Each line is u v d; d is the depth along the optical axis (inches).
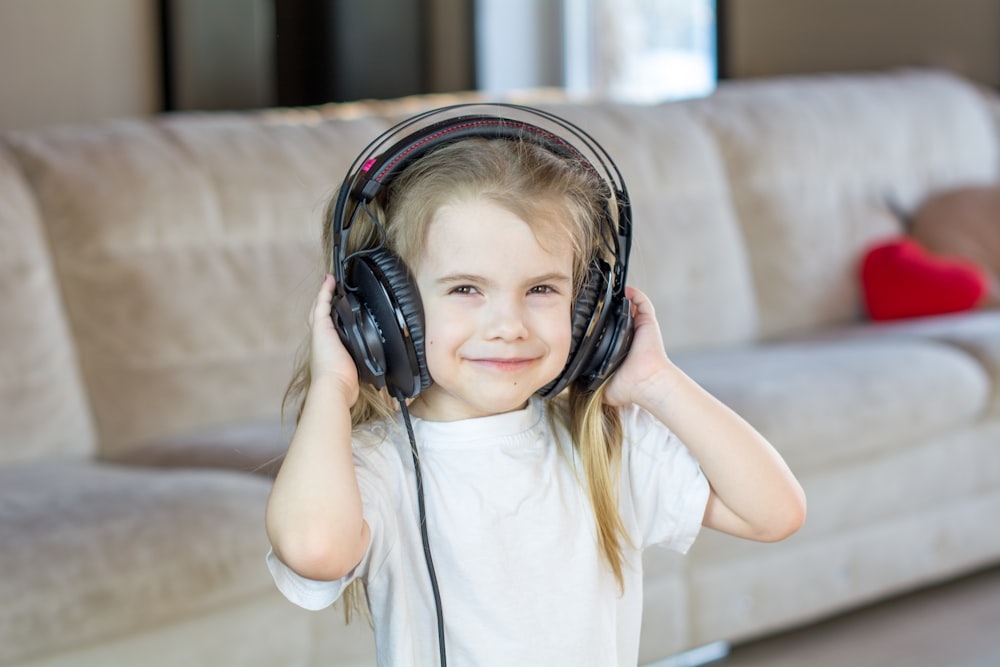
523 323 41.5
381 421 45.1
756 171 137.1
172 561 72.0
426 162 42.4
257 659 76.4
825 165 142.3
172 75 153.4
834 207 142.0
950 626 109.5
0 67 140.9
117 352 98.1
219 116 111.6
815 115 143.9
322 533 38.9
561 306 42.4
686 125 133.6
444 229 41.5
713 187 132.3
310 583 40.2
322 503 39.2
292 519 39.1
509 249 41.2
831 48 186.9
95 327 98.0
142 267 99.2
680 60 191.5
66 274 98.0
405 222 42.1
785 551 102.0
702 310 127.6
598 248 44.9
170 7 152.2
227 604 75.0
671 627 95.2
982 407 115.4
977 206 144.6
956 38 179.5
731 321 130.3
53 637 67.8
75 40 146.6
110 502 76.0
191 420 99.3
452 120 43.8
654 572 93.7
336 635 79.8
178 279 100.3
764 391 102.3
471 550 42.8
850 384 106.1
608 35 199.8
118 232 98.8
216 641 74.6
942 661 102.2
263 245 104.3
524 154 42.4
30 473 87.1
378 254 42.0
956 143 156.0
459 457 43.7
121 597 69.8
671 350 125.3
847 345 120.5
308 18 177.8
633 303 47.2
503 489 43.5
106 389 97.9
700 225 129.1
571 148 45.1
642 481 46.7
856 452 104.8
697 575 97.1
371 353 41.6
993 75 177.3
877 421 105.3
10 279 94.7
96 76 148.9
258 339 102.7
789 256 137.1
